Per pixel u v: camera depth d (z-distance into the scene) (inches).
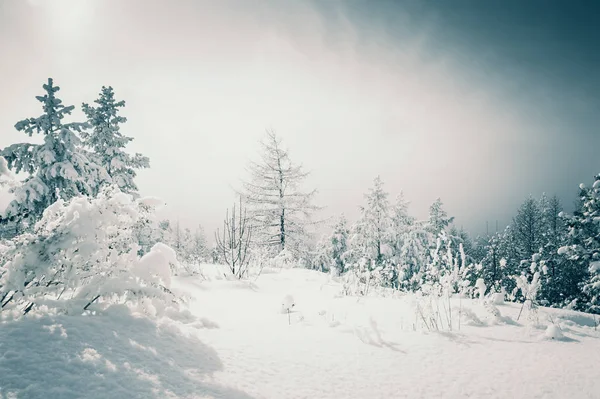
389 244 1017.5
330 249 1141.7
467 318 207.2
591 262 628.4
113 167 668.1
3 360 89.0
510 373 130.9
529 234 1238.9
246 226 473.4
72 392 83.9
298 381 118.7
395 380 125.0
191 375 107.6
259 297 280.5
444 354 151.9
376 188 1037.2
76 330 112.7
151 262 149.6
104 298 138.8
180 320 167.3
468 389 118.1
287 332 175.0
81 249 131.3
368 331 181.6
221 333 156.9
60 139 503.8
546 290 799.7
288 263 533.6
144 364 106.3
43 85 506.6
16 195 460.1
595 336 182.4
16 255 125.1
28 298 123.2
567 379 124.3
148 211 158.7
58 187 508.4
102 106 689.6
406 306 247.0
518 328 193.9
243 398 99.7
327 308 241.1
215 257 521.0
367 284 314.0
